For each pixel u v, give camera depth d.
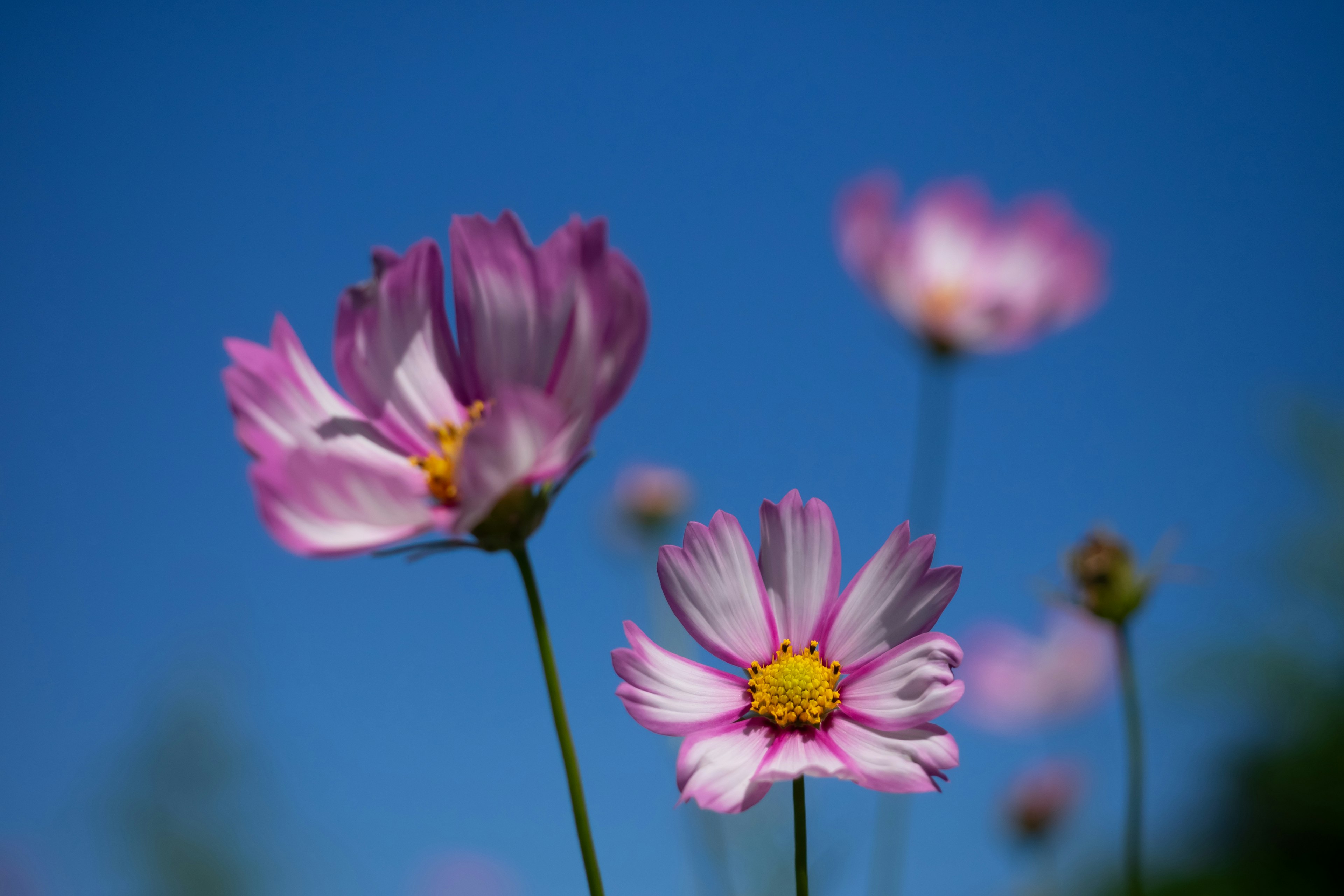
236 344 0.41
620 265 0.39
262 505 0.38
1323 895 1.56
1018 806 0.94
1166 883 1.66
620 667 0.40
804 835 0.38
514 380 0.41
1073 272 1.05
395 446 0.42
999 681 1.15
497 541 0.38
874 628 0.40
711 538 0.41
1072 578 0.55
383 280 0.43
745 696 0.41
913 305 0.92
